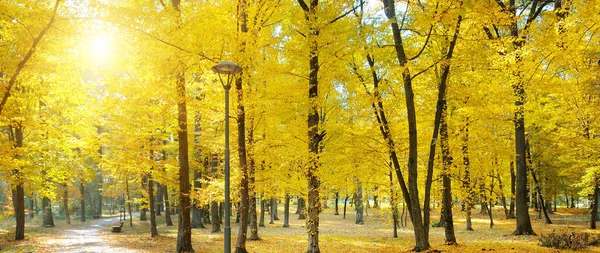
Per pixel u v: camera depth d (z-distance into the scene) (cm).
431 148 1226
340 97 1498
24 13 728
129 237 1884
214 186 1288
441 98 1212
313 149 1155
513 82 1195
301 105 1133
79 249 1383
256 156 1381
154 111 1358
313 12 1085
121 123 1495
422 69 1162
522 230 1639
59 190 2808
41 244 1562
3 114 1041
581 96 1240
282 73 1094
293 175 1567
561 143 1591
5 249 1410
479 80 1373
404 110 1464
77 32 758
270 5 1102
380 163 1446
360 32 1068
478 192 1675
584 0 927
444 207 1384
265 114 1216
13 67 841
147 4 941
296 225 2894
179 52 881
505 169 2348
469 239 1612
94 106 1513
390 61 1265
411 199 1195
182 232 1250
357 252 1243
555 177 2644
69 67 893
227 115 879
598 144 1384
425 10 962
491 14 832
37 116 1466
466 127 1362
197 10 976
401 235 2019
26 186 1800
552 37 945
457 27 1067
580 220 2516
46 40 793
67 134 1585
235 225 2819
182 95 1082
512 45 1377
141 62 942
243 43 1011
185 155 1278
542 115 1717
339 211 4825
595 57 1153
